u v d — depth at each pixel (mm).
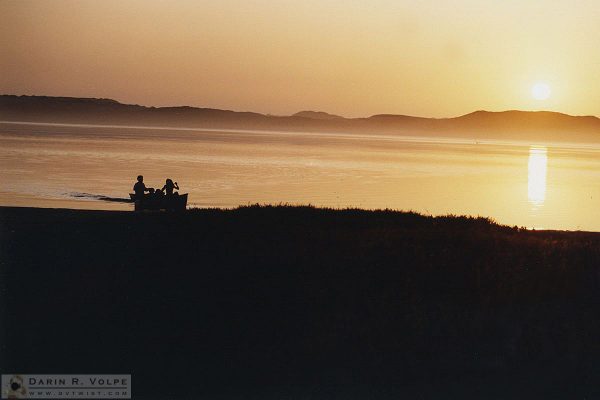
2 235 36031
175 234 35875
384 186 127125
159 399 21203
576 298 28047
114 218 41531
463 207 95750
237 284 28359
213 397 21344
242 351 23875
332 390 22062
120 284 28453
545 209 95938
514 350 24688
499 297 27250
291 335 24781
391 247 33406
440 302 26797
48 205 75312
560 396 22141
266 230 36719
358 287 28047
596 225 78000
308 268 30078
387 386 22406
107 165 150875
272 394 21734
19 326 24922
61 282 28719
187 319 25719
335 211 45719
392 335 24906
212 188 110438
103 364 22922
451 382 22750
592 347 24703
